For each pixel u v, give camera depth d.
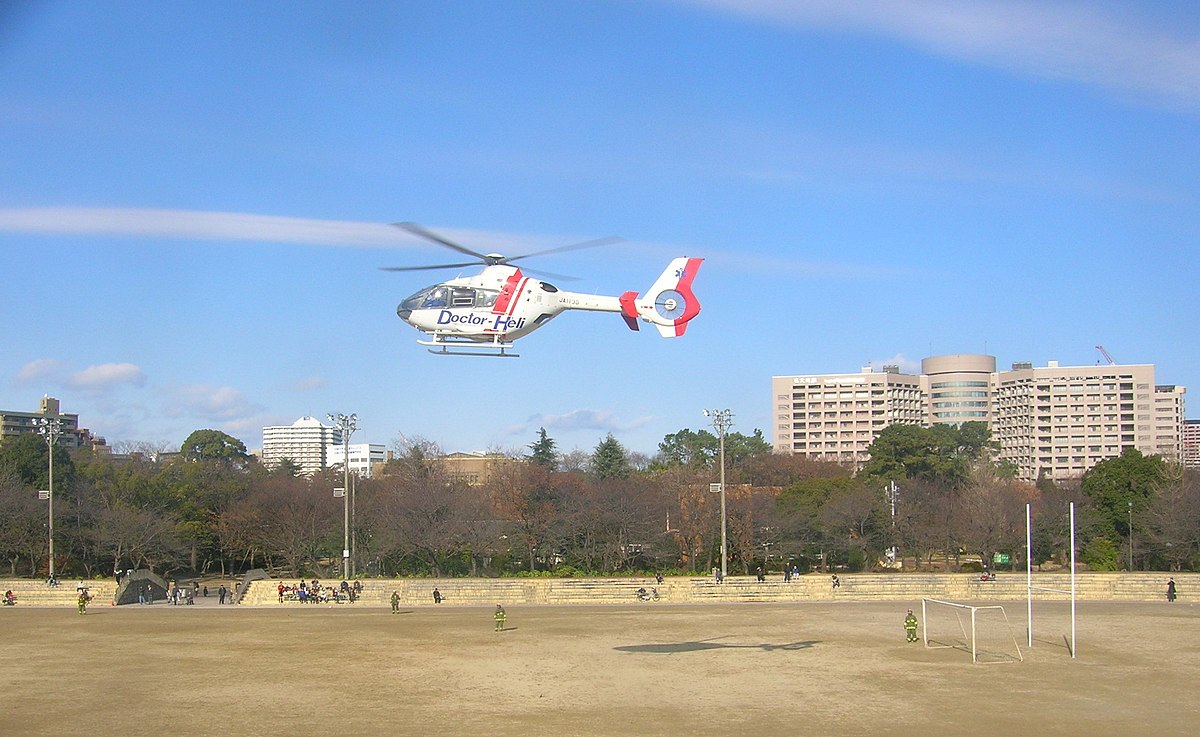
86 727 42.16
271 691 49.72
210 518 119.12
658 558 105.56
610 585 93.94
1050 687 50.44
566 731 41.09
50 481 98.12
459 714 44.31
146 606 90.81
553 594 92.94
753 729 41.44
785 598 93.81
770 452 199.62
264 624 76.56
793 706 45.88
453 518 100.69
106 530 103.12
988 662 57.91
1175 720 43.19
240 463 195.38
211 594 102.62
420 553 102.75
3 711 45.31
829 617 79.75
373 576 102.62
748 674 54.06
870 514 111.31
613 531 103.62
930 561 115.44
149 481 118.94
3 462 110.81
